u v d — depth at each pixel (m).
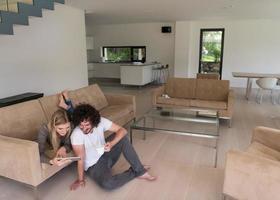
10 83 4.23
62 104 2.92
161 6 5.61
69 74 5.87
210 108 3.96
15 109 2.42
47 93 5.16
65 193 2.16
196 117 3.52
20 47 4.38
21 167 1.91
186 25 8.51
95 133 2.14
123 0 4.88
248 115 4.73
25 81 4.55
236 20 8.07
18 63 4.36
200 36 8.59
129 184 2.29
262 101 6.02
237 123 4.22
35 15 3.80
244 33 8.12
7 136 2.20
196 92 4.62
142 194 2.14
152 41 9.30
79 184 2.24
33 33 4.65
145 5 5.50
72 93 3.25
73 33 5.89
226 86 4.43
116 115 3.25
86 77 6.63
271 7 5.66
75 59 6.07
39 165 1.92
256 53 8.13
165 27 8.89
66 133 2.10
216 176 2.45
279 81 6.04
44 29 4.93
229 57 8.43
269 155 2.01
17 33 4.28
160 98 4.36
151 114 3.75
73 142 2.05
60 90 5.57
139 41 9.47
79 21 6.09
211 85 4.52
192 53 8.81
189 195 2.13
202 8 5.88
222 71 8.61
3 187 2.26
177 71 8.93
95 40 10.04
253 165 1.61
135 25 9.36
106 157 2.25
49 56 5.13
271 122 4.28
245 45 8.19
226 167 1.75
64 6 5.46
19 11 3.49
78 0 4.90
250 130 3.85
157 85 8.61
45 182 2.33
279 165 1.53
